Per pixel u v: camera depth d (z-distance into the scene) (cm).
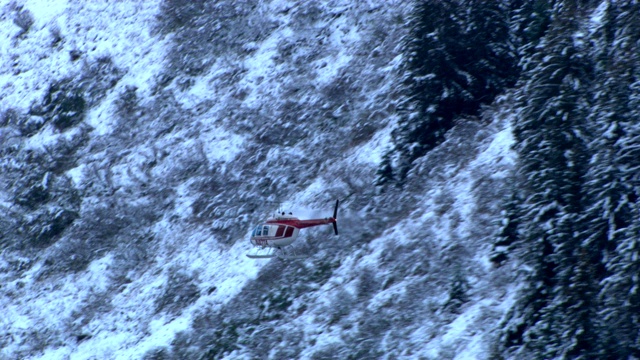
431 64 12450
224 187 13838
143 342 11519
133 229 13888
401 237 10938
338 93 14525
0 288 13825
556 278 8469
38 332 12662
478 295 9538
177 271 12525
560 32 9812
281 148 14075
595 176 8312
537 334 8125
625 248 7731
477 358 8612
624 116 8638
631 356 7531
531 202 8744
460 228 10494
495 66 12494
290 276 11312
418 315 9675
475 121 12094
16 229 14775
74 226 14350
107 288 13025
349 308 10306
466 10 12888
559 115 8919
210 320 11206
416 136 12250
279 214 10694
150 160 15038
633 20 9469
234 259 12262
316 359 9700
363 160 12588
